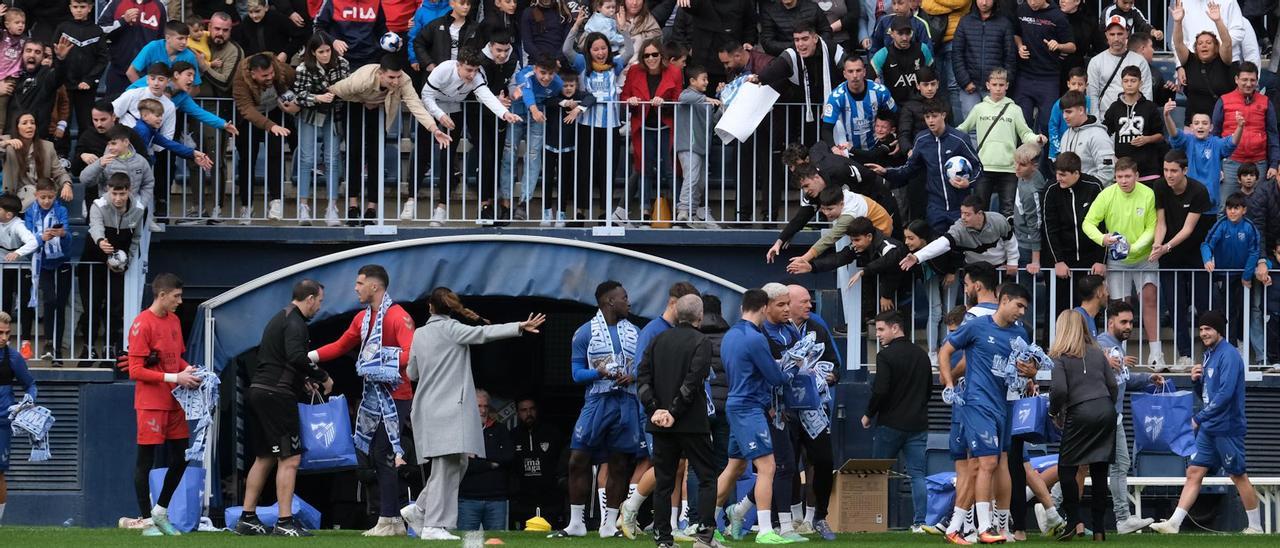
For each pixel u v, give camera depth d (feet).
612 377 137.08
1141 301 166.91
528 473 185.06
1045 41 190.70
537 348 207.41
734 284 166.20
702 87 176.55
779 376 128.98
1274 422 170.91
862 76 175.42
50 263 163.63
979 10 190.80
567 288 163.43
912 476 150.20
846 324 168.14
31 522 161.79
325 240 172.96
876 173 172.24
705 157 177.17
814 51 178.40
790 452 135.74
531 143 175.11
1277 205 176.14
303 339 137.28
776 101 177.27
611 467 140.36
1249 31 200.95
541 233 172.96
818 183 163.94
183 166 176.86
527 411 185.98
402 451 139.13
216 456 159.84
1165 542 135.74
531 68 174.70
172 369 141.28
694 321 121.70
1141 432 154.71
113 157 163.32
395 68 170.60
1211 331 150.51
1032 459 154.92
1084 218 166.50
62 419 162.81
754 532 148.97
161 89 169.17
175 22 178.29
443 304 133.49
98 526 161.17
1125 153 178.40
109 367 165.68
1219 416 150.51
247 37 191.83
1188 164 182.50
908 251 164.35
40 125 177.68
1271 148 186.39
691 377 118.93
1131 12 194.08
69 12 195.00
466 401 131.54
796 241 174.40
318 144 177.47
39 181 163.84
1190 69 193.06
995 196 182.29
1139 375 153.89
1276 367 171.22
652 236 173.06
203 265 173.88
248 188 177.06
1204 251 169.99
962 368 140.05
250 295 161.17
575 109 173.99
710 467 120.98
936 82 175.83
